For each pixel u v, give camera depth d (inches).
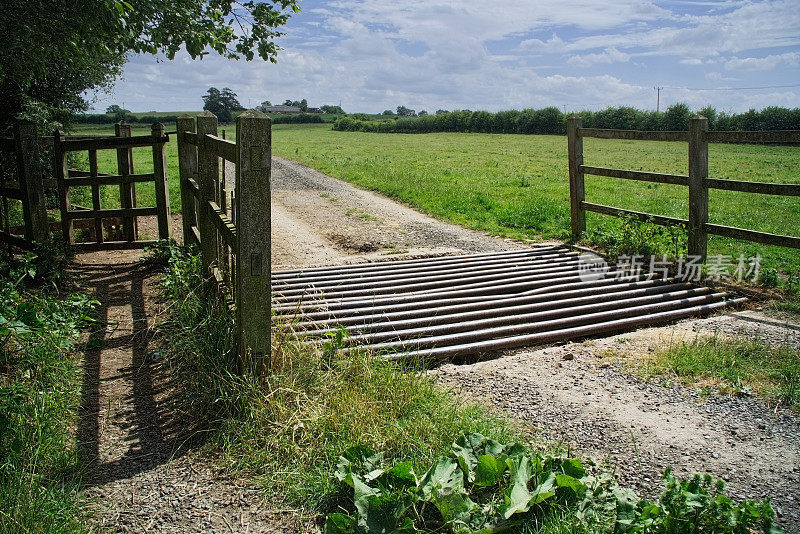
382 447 122.0
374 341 192.9
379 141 1846.7
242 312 139.3
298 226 418.6
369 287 248.7
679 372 170.9
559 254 315.6
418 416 134.8
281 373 143.0
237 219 137.4
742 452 130.8
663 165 1038.4
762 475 122.0
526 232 386.9
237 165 133.9
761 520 104.0
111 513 107.1
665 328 214.2
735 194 663.1
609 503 105.3
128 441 132.0
